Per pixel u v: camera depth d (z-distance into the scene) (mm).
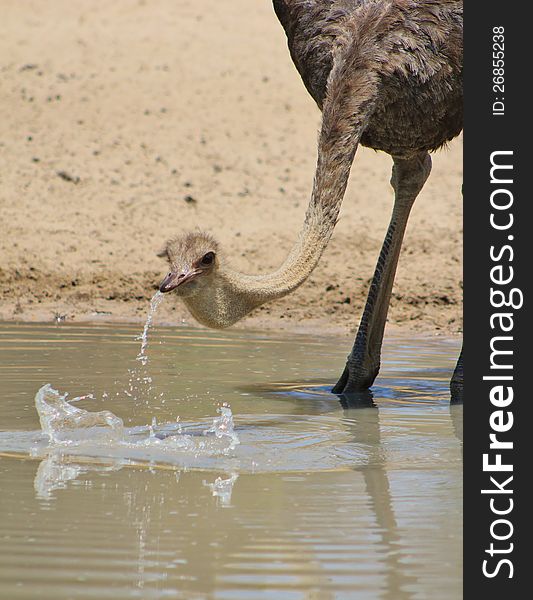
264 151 57875
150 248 47562
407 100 29656
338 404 29781
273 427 27047
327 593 16938
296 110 62500
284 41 71062
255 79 65562
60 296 44219
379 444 25500
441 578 17594
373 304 31250
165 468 23438
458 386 30375
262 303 26359
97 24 72062
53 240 47375
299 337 39719
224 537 19109
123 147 57062
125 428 26562
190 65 66625
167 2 76000
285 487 22109
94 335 38531
